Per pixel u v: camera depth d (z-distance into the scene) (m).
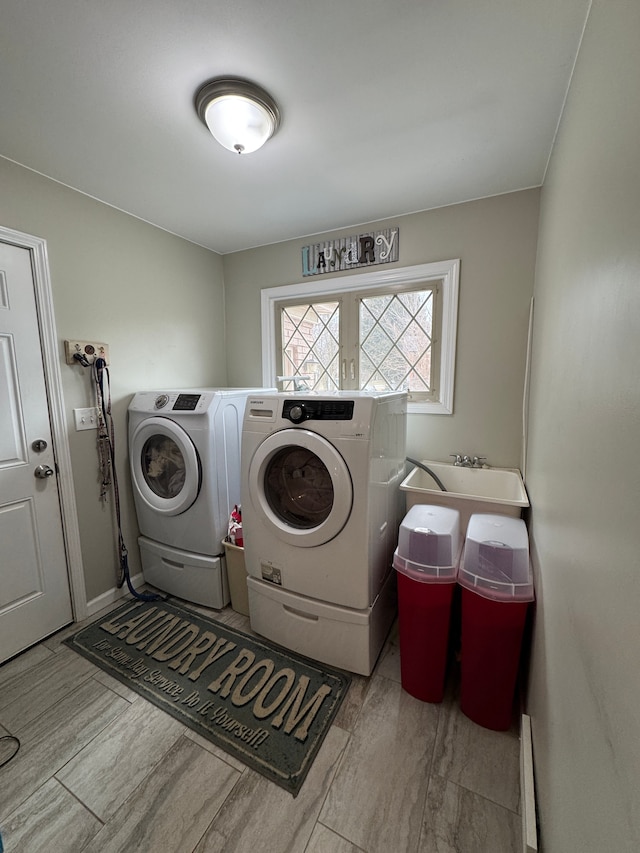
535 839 0.86
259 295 2.64
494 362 1.98
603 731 0.53
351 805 1.05
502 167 1.63
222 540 1.92
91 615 1.93
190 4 0.89
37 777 1.13
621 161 0.59
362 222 2.21
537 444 1.40
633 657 0.43
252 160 1.56
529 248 1.84
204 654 1.63
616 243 0.59
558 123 1.31
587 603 0.64
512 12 0.91
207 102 1.18
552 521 1.01
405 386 2.27
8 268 1.56
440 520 1.46
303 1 0.88
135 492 2.09
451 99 1.22
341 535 1.41
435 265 2.04
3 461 1.59
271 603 1.64
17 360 1.61
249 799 1.06
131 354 2.11
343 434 1.38
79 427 1.86
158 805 1.05
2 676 1.53
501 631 1.22
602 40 0.74
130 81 1.12
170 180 1.72
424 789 1.09
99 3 0.88
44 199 1.66
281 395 1.55
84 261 1.84
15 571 1.64
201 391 1.96
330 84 1.15
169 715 1.33
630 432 0.49
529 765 1.03
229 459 1.94
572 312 0.91
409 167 1.63
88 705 1.38
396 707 1.36
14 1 0.87
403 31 0.97
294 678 1.49
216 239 2.47
